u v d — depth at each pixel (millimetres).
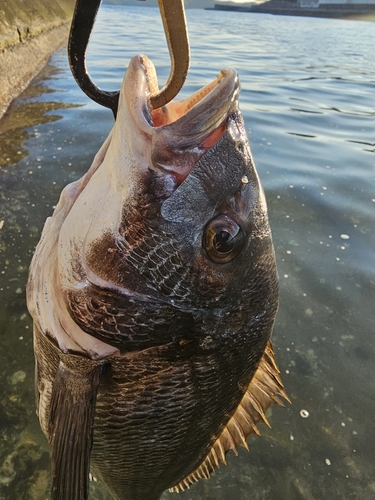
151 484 256
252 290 195
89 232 176
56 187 704
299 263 578
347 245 616
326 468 372
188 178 164
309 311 511
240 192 174
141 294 175
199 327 188
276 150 900
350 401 420
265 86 1482
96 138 909
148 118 163
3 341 441
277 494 356
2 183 698
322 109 1233
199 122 158
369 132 1055
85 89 185
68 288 181
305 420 405
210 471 299
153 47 2221
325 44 3367
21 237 580
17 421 379
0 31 1322
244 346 206
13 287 502
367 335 484
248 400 274
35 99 1185
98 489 353
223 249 174
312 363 454
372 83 1683
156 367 194
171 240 169
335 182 778
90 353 187
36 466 353
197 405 211
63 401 198
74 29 171
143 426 210
